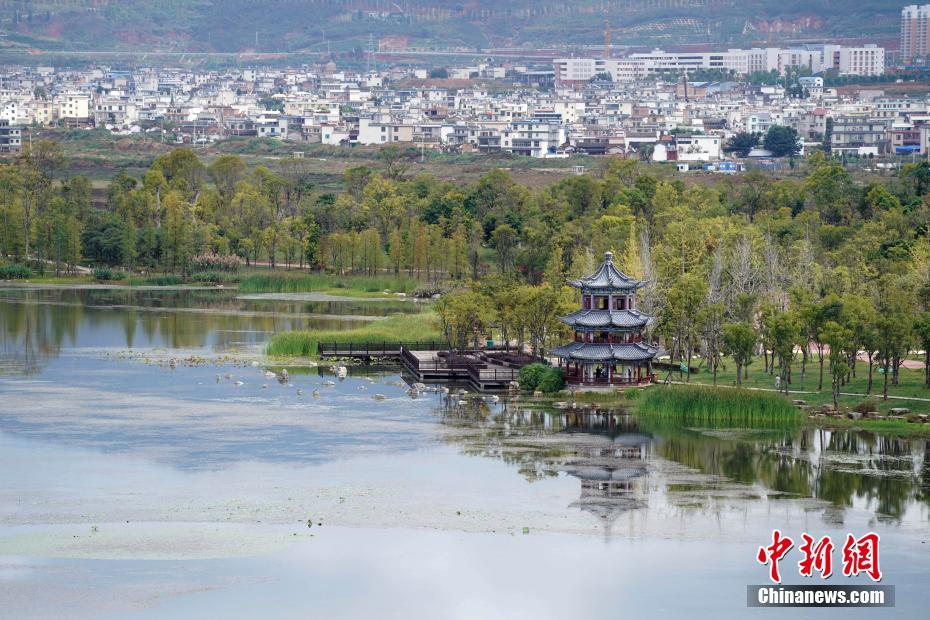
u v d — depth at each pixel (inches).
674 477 7682.1
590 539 6520.7
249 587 5836.6
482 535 6574.8
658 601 5743.1
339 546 6382.9
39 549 6259.8
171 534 6515.8
